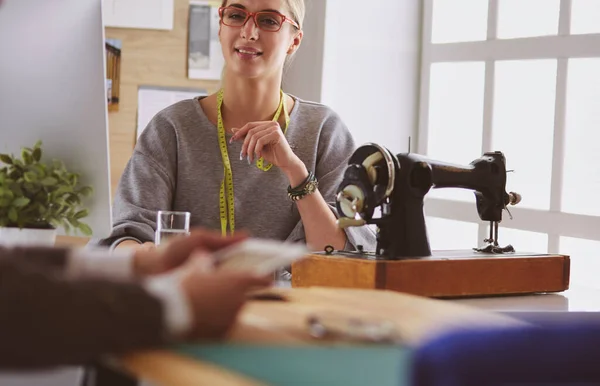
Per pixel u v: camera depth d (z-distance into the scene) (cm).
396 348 88
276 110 260
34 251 106
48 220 176
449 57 391
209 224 249
